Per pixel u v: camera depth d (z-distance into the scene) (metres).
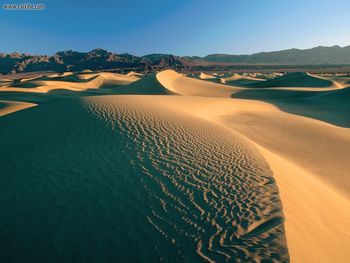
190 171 10.08
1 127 17.38
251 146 13.70
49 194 8.66
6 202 8.40
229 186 8.95
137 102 21.67
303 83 77.31
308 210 8.20
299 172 12.64
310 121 28.12
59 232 7.03
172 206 7.88
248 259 5.76
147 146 12.37
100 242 6.62
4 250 6.59
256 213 7.34
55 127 15.23
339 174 14.61
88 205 8.03
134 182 9.23
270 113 33.47
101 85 103.62
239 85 89.62
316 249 6.38
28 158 11.48
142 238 6.67
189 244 6.39
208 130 15.74
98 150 11.90
